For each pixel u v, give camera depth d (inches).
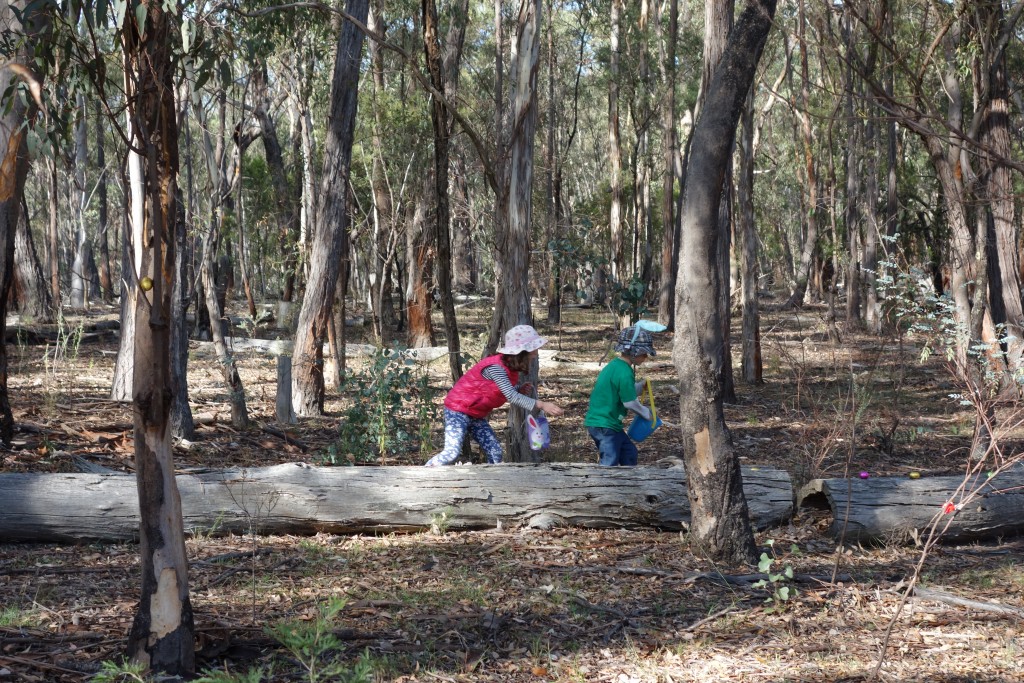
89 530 234.2
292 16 399.9
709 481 230.7
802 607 201.5
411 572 218.1
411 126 805.2
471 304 1341.0
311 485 248.2
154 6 143.0
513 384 285.6
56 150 167.5
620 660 169.8
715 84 221.0
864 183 1118.4
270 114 957.2
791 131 1444.4
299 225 915.4
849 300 1065.5
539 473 259.8
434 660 165.5
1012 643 180.9
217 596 195.9
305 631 151.6
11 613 177.3
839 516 253.3
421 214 818.8
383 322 916.6
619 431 284.5
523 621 187.6
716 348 228.7
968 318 419.8
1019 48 481.4
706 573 218.5
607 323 1203.9
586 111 1797.5
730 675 163.6
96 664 154.3
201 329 898.1
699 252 225.6
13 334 775.7
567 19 1327.5
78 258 1296.8
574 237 718.5
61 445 324.5
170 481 149.9
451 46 729.0
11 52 169.2
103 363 663.1
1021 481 267.7
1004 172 424.2
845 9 155.4
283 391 457.1
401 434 352.5
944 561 243.9
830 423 441.4
